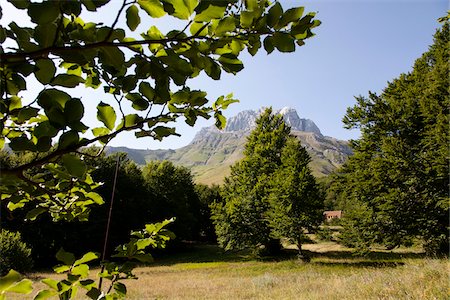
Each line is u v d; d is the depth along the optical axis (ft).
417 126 71.15
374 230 70.90
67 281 3.84
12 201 4.97
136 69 3.36
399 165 65.05
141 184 131.54
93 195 5.33
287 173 89.56
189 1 2.88
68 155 3.03
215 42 3.21
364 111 77.15
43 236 97.71
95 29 3.09
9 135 4.50
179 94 4.01
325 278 47.14
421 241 77.10
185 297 42.01
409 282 29.68
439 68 63.10
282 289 41.70
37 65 2.90
